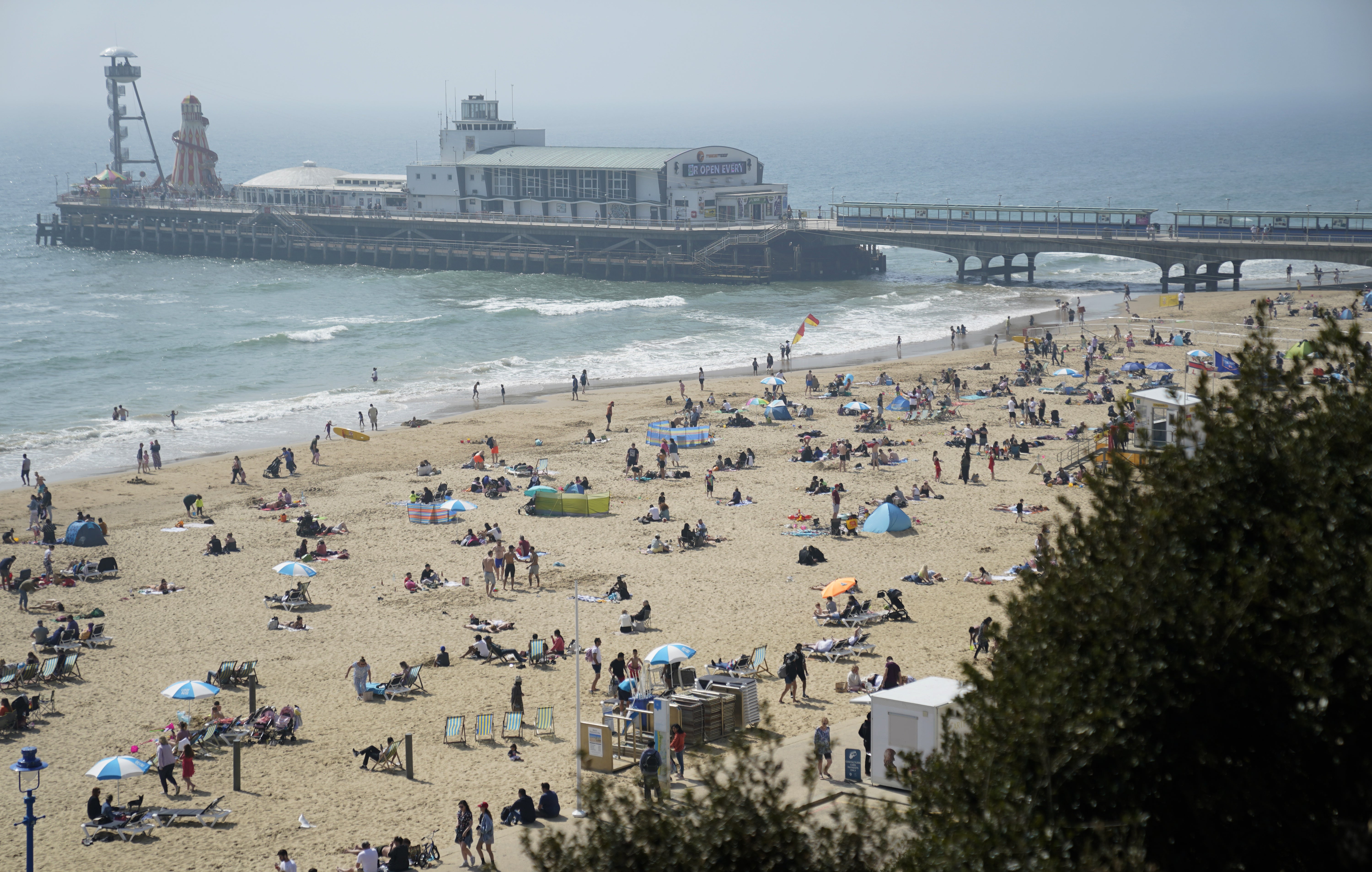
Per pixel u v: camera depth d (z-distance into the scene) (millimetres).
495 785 32438
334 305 133125
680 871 17984
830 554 52531
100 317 126938
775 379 87875
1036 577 19953
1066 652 18312
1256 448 19609
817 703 36750
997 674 19266
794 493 62781
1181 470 19875
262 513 61344
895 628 43281
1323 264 145750
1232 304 115438
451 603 47781
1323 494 18547
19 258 179000
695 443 72812
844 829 18688
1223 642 17031
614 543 55156
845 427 77062
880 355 102562
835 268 148750
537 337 113062
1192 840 16781
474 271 155500
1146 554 18625
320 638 44375
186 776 32812
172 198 190375
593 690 39125
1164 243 123438
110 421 82125
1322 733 16469
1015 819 16672
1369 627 16500
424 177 163500
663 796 19859
